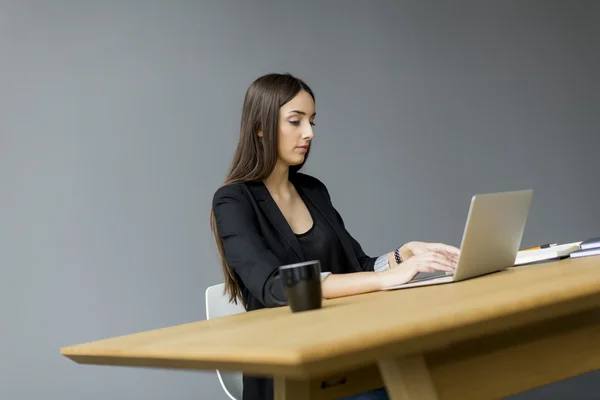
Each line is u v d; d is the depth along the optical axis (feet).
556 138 15.84
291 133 6.26
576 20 16.44
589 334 3.53
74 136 11.56
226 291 6.17
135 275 11.65
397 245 13.73
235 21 12.72
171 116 12.11
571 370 3.42
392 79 14.11
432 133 14.40
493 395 3.14
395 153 13.94
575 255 5.57
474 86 15.02
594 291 3.14
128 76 11.92
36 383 11.02
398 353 2.53
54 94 11.53
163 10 12.22
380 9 14.15
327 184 13.25
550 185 15.66
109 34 11.89
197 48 12.39
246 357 2.44
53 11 11.65
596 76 16.52
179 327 4.38
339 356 2.31
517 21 15.71
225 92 12.50
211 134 12.34
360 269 6.78
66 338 11.21
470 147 14.80
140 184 11.82
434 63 14.62
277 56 13.01
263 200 6.21
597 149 16.29
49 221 11.32
